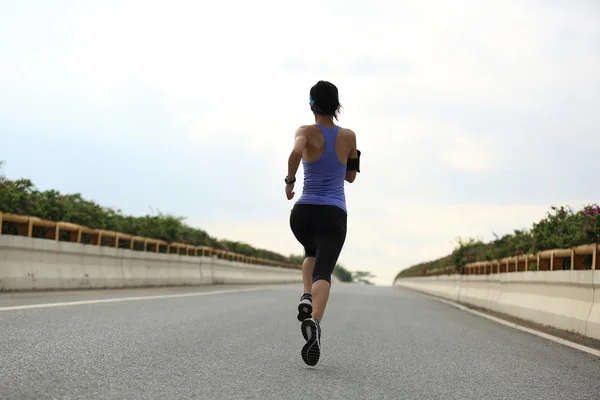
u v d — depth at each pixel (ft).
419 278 129.90
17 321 23.24
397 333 28.48
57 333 20.86
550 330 33.30
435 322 35.99
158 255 63.41
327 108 17.93
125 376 14.79
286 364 17.93
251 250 140.36
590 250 30.58
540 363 20.83
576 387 16.62
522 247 45.42
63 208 45.19
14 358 15.96
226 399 13.10
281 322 29.89
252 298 49.44
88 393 12.83
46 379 13.82
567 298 33.45
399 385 15.74
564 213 40.83
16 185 42.29
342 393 14.32
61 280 43.39
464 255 77.36
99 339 20.26
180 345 20.31
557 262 37.01
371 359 20.04
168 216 68.49
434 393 14.97
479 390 15.64
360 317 36.99
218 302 41.96
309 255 18.66
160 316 29.17
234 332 24.81
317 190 17.61
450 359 20.85
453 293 77.87
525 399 14.79
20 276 38.86
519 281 43.11
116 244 53.31
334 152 17.70
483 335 29.48
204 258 80.94
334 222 17.43
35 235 43.01
